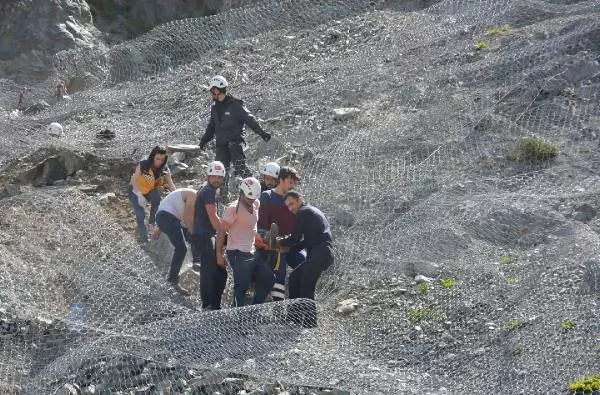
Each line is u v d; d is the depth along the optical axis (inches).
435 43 1078.4
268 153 904.9
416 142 876.6
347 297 683.4
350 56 1098.7
